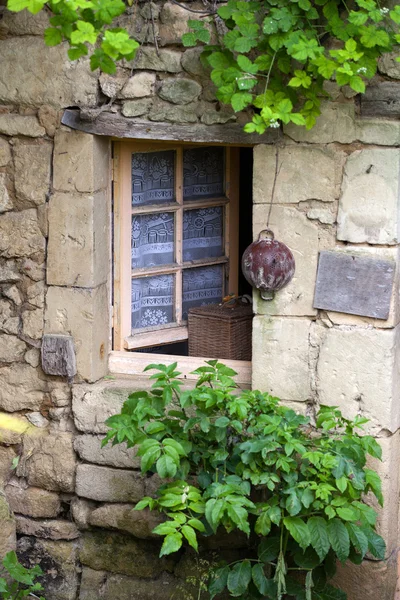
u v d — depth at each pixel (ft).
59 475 16.61
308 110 14.40
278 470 14.49
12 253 16.26
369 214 14.76
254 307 15.55
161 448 13.79
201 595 16.20
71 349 16.19
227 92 14.28
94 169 15.74
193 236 17.25
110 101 15.48
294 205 15.15
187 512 15.46
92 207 15.80
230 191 17.28
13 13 15.62
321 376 15.34
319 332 15.30
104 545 16.66
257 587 14.39
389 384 14.98
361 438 14.38
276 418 14.05
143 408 14.16
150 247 16.98
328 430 14.51
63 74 15.56
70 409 16.51
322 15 14.39
